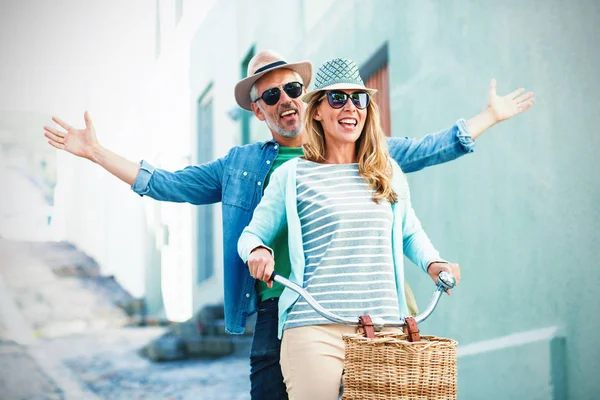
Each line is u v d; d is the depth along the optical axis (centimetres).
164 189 343
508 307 501
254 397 320
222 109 1350
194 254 1452
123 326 1389
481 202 532
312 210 260
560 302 452
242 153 349
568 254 446
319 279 252
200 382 884
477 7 531
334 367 247
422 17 609
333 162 272
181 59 1561
